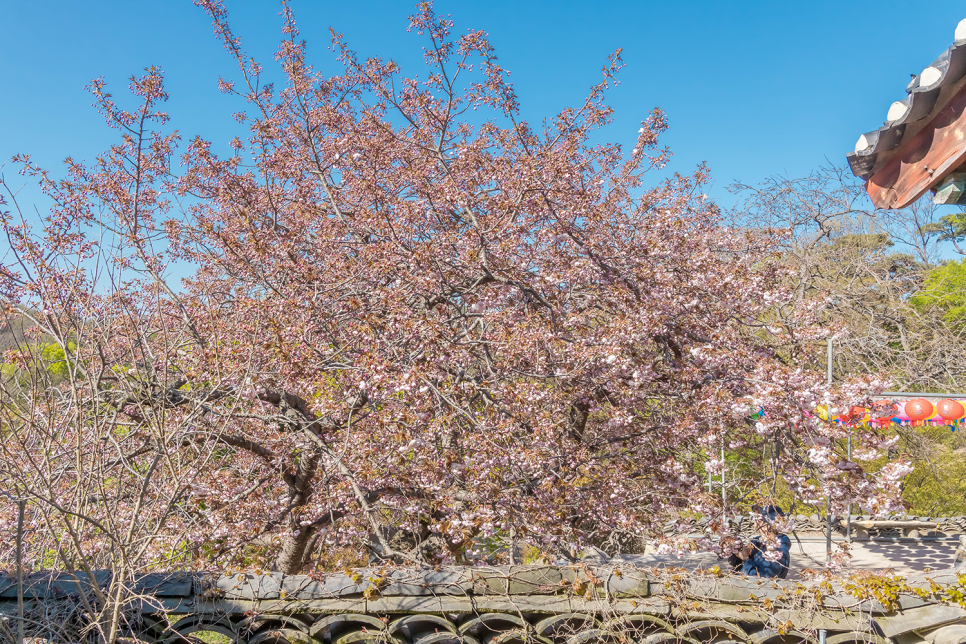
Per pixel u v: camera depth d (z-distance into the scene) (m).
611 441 6.94
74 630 3.23
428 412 5.59
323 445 5.50
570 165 7.23
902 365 13.40
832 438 5.44
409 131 9.51
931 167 2.29
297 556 6.62
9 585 3.36
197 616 3.30
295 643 3.25
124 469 4.79
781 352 8.43
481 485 5.39
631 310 6.51
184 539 4.79
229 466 6.60
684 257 7.16
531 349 6.18
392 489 5.83
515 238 7.07
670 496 6.67
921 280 16.19
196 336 5.66
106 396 4.83
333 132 9.28
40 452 4.07
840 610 3.16
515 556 6.24
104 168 7.06
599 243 7.18
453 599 3.33
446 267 7.00
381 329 5.77
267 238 7.25
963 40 1.94
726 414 5.91
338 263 7.03
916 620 3.04
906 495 13.42
